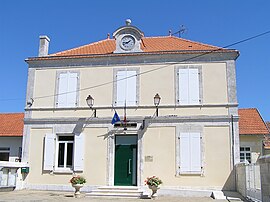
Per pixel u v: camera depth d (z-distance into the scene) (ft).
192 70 57.47
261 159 35.65
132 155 56.70
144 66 58.90
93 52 63.77
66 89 60.44
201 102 56.18
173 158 54.85
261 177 35.55
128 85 58.65
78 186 49.70
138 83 58.44
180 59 58.18
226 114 55.16
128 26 59.88
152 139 55.93
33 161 58.65
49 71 61.77
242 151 70.13
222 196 47.57
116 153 57.11
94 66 60.44
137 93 58.08
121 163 56.70
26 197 47.39
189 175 53.93
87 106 59.06
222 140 54.29
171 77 57.77
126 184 55.83
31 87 61.57
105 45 68.18
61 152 59.00
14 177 56.70
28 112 60.70
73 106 59.52
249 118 74.95
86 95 59.62
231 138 54.13
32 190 56.70
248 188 44.42
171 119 56.03
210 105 55.77
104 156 56.70
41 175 57.88
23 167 57.77
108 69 59.88
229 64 56.80
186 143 54.95
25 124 60.13
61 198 47.16
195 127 55.26
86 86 59.98
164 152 55.26
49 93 60.85
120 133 56.95
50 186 57.00
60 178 57.21
